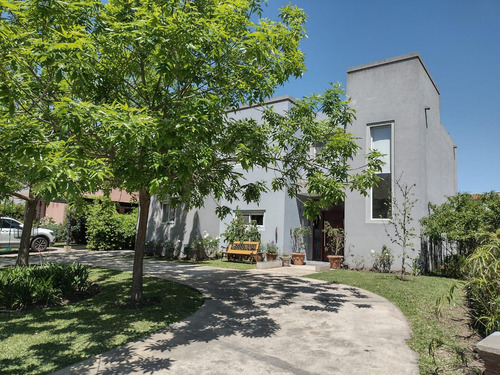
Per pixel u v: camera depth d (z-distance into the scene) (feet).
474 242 34.24
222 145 18.49
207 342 15.44
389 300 23.66
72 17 15.75
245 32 17.48
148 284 28.81
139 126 12.76
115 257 50.39
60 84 16.81
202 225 52.60
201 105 15.05
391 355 13.98
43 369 12.27
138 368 12.56
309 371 12.46
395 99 39.65
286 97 47.03
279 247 45.32
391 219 35.68
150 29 14.78
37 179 10.64
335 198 19.45
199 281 30.94
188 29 14.61
